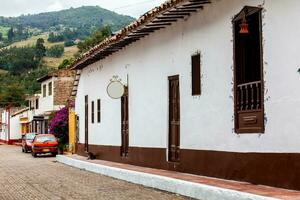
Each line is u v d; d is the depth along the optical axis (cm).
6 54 12550
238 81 1119
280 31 973
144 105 1661
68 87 4703
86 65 2370
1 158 3212
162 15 1317
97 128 2234
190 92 1334
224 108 1170
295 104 937
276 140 984
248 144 1074
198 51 1287
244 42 1126
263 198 851
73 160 2242
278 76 980
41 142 3359
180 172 1391
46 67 11325
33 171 2036
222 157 1175
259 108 1047
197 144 1295
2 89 9025
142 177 1384
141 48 1680
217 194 989
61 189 1352
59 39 16875
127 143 1858
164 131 1507
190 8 1262
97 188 1343
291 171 945
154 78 1573
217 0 1191
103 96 2144
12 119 6781
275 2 987
